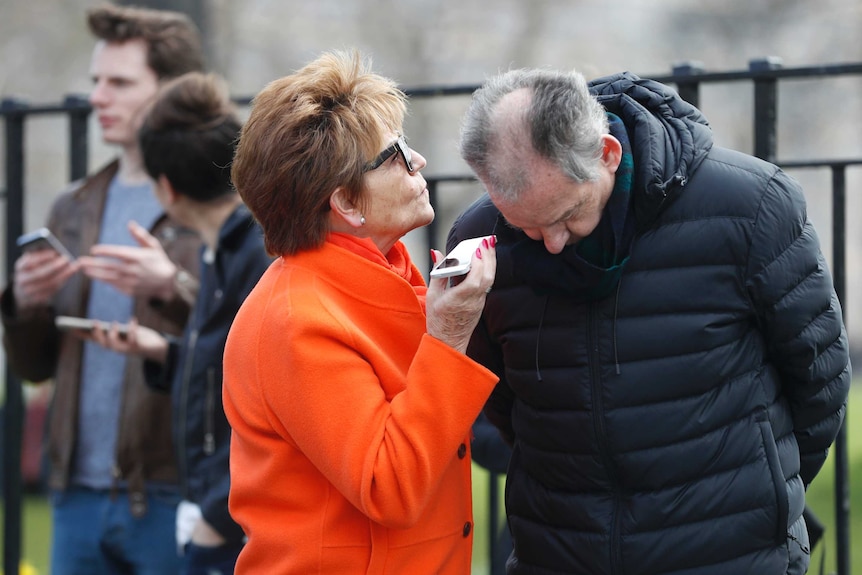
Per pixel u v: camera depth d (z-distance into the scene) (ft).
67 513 31.07
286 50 107.76
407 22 107.65
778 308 18.53
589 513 19.17
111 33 32.42
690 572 18.81
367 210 19.01
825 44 116.26
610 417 18.61
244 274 24.85
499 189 17.33
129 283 28.58
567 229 17.85
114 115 32.22
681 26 120.57
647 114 18.19
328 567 18.95
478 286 17.76
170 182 26.50
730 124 118.42
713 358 18.51
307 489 19.04
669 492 18.75
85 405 30.99
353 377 18.17
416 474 17.95
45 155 128.47
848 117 115.03
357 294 19.03
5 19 112.78
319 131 18.51
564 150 16.84
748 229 18.28
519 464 20.56
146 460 29.37
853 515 48.49
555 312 18.90
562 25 114.93
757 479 18.83
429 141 105.50
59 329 31.35
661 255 18.33
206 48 81.15
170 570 29.55
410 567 19.20
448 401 17.98
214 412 25.02
